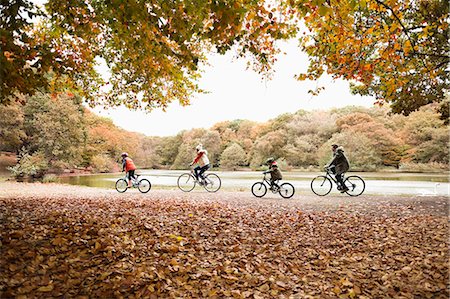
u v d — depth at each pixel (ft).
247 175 107.55
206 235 19.34
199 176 48.03
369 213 27.86
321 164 128.98
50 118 109.70
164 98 34.27
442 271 14.17
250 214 26.40
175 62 22.67
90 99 35.40
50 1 18.86
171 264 14.43
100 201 33.09
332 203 34.37
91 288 11.68
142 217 22.91
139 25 16.28
